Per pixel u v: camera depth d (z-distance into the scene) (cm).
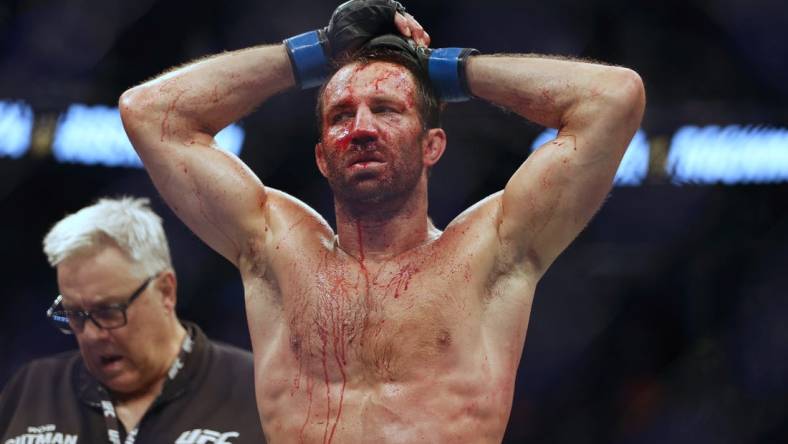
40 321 2509
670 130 2323
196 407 1125
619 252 2664
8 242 2442
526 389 2730
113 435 1114
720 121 2300
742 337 2600
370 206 899
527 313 888
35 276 2495
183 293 2561
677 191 2461
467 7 2295
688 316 2656
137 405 1148
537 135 2267
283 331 882
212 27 2241
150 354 1134
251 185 922
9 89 2138
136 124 924
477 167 2362
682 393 2627
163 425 1113
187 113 932
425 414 836
